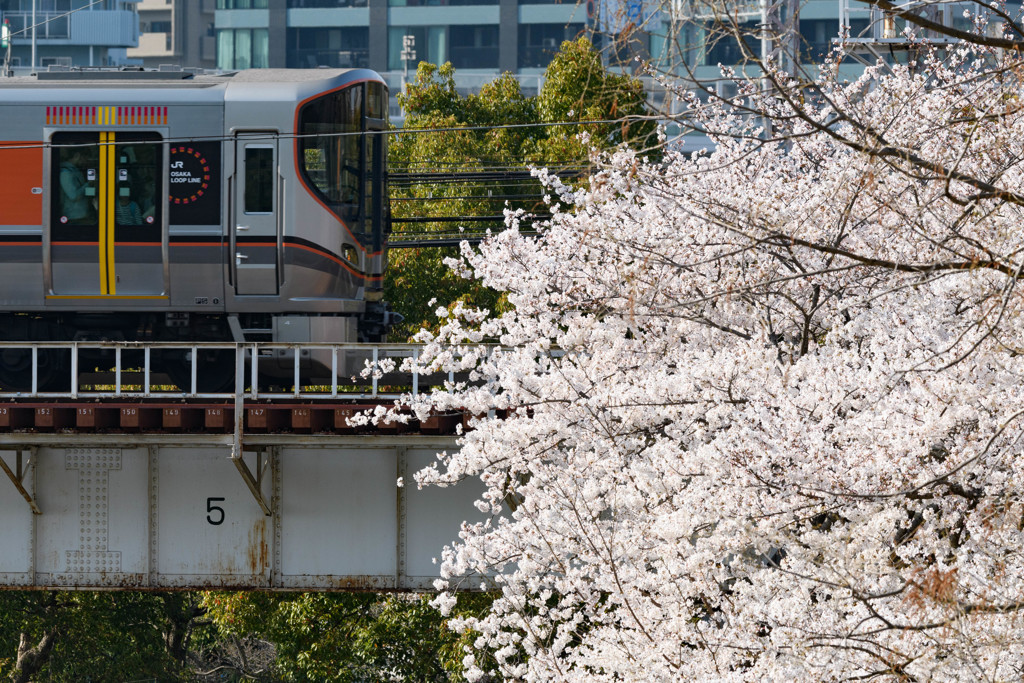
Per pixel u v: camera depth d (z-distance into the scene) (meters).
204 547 57.19
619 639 38.09
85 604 122.12
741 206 37.38
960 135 33.97
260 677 152.38
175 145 61.72
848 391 31.92
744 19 25.19
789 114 28.11
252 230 61.72
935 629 27.95
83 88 61.78
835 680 29.58
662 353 40.81
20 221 61.56
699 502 31.77
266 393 59.62
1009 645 27.48
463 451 42.03
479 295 104.25
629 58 25.14
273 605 99.06
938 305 35.72
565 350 41.75
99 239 61.69
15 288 62.09
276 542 57.03
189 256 61.78
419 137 113.44
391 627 92.38
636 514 37.97
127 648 127.50
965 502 30.64
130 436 55.69
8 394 56.06
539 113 108.06
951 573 25.84
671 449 34.91
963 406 29.84
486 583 50.38
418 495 56.72
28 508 57.56
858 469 29.16
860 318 36.19
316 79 62.88
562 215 42.84
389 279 105.75
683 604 34.34
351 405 55.12
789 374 32.81
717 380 34.16
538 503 40.56
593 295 41.53
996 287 30.11
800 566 30.78
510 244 43.31
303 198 61.88
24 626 119.94
